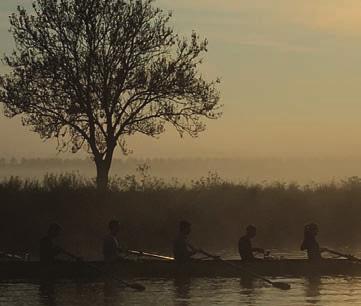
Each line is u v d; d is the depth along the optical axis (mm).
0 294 33719
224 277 38625
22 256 46469
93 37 68375
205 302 31828
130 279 37906
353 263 40000
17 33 68375
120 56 68562
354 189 65000
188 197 59906
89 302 31938
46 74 67562
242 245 39594
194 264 38750
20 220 54875
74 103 67938
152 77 68438
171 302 31875
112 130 68938
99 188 58719
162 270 38438
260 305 31156
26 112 68375
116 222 38688
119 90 68438
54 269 37688
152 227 56719
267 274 39125
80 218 56094
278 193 63719
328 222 62312
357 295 33531
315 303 31656
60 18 68250
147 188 60375
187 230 39219
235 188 63250
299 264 39719
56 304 31422
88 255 49906
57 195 56969
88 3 68000
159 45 69062
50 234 38094
